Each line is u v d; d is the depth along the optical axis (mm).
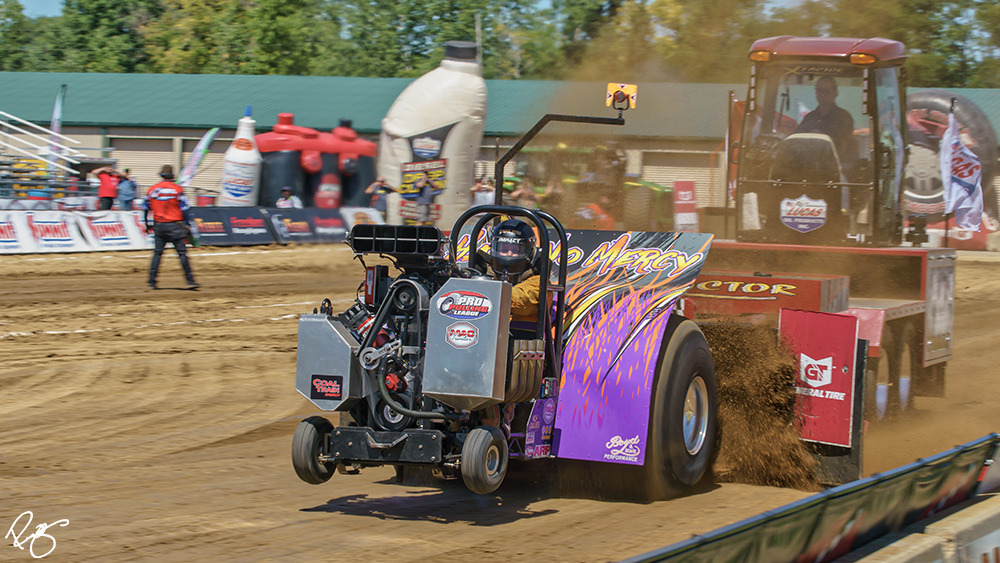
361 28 77938
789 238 14078
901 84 14250
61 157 44000
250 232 37031
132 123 56344
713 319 10000
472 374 7016
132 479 9016
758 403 9312
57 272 28750
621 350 8234
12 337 18578
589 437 8078
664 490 8344
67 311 22000
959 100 44094
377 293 7676
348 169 46438
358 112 56406
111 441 10734
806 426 9070
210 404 13086
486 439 7121
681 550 4340
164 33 90375
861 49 13578
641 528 7566
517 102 52438
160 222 26188
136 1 94938
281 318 21859
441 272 7656
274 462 9852
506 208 8117
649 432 8117
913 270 12711
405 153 35531
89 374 15172
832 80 13930
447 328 7121
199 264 31875
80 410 12539
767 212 14195
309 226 38531
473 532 7398
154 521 7574
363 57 78000
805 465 9070
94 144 56750
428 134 35250
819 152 13820
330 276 30234
